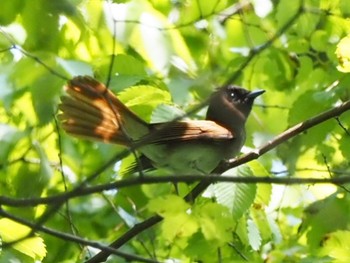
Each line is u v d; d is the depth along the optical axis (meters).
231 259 10.40
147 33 11.17
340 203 11.41
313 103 11.35
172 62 11.35
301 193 12.30
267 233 11.30
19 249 9.49
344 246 9.97
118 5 10.91
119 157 7.48
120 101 9.77
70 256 12.50
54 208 7.35
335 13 12.07
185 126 11.30
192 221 8.12
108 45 11.41
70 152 12.21
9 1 8.48
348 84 11.30
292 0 11.70
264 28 13.33
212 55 13.31
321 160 11.73
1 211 7.33
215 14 12.56
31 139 11.52
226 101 12.27
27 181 11.44
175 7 13.16
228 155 11.68
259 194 11.08
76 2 9.21
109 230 13.02
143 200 13.03
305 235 12.13
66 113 9.58
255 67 13.11
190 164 11.27
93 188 7.37
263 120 13.38
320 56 12.90
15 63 9.80
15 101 10.84
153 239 11.34
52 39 8.39
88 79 9.41
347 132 10.38
